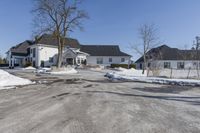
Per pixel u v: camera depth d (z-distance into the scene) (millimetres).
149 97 12680
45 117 8219
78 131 6645
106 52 69000
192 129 6863
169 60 60562
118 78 24172
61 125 7207
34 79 24266
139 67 65688
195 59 59844
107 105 10109
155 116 8344
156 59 54625
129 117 8141
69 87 16859
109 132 6562
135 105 10188
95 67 56375
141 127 7016
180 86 18922
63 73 36719
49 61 61688
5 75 21234
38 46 60000
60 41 46438
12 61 64188
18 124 7434
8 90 15773
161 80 21406
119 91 14898
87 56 67562
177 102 11273
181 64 60594
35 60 60531
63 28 45781
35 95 13406
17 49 66438
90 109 9367
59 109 9461
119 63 67688
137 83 20594
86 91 14617
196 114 8750
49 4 45188
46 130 6777
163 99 12109
